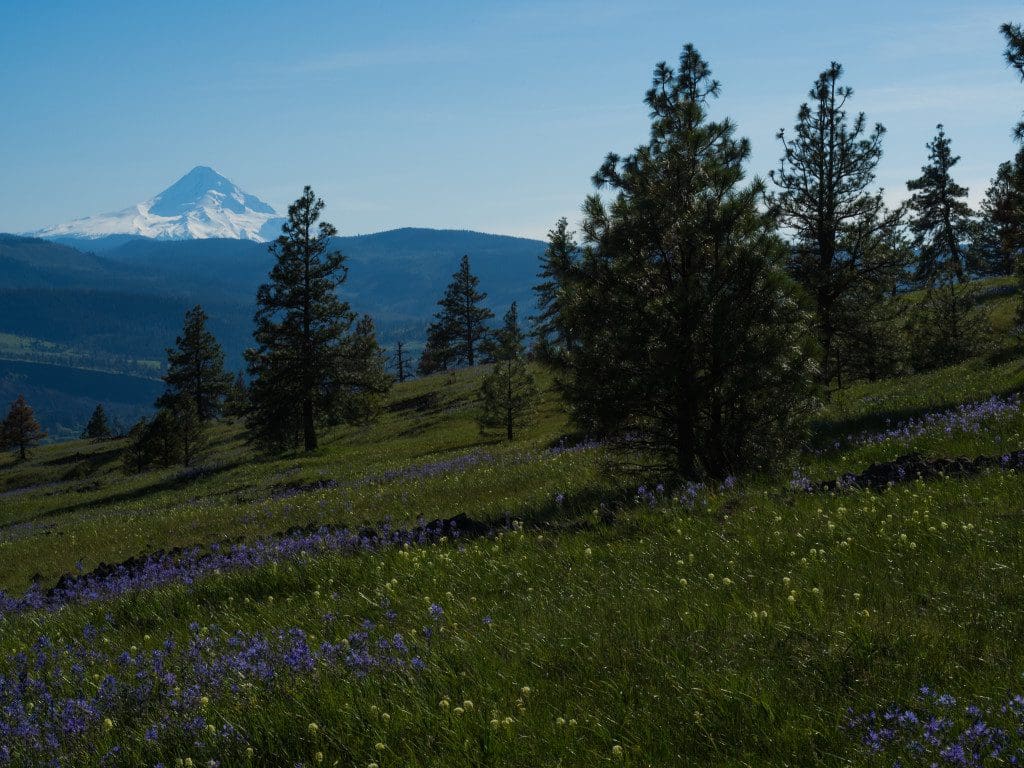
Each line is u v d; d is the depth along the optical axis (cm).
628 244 1369
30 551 2517
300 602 948
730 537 936
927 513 884
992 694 486
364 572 1015
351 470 3959
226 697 599
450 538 1221
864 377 3425
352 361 6247
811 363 1291
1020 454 1141
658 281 1387
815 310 1356
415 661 604
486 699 549
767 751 462
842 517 936
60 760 526
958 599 647
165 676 652
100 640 943
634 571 852
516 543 1073
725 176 1351
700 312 1275
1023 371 2259
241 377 13038
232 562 1283
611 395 1308
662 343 1288
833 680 534
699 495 1145
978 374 2636
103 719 590
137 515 3303
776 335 1261
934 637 573
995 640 563
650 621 676
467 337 13175
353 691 566
